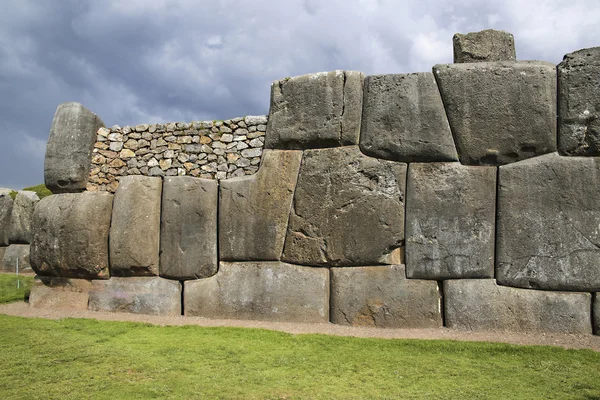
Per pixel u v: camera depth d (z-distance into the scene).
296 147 7.04
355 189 6.69
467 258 6.35
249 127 7.32
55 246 7.48
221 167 7.33
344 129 6.80
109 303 7.35
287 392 4.23
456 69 6.57
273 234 6.91
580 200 6.14
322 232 6.74
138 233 7.28
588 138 6.18
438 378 4.65
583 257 6.07
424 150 6.54
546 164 6.25
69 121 7.71
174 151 7.52
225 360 5.05
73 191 7.70
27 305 7.77
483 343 5.64
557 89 6.37
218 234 7.16
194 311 7.07
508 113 6.38
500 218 6.31
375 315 6.50
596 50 6.25
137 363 4.90
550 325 6.09
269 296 6.84
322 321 6.68
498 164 6.43
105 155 7.72
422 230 6.47
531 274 6.18
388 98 6.71
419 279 6.48
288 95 7.09
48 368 4.75
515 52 6.93
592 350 5.44
